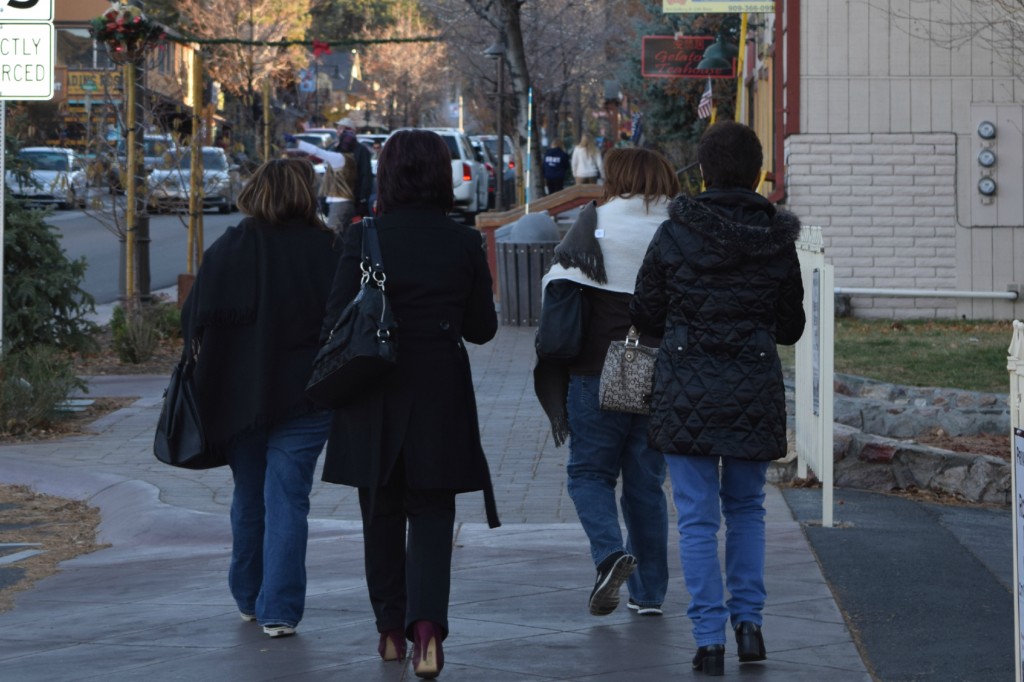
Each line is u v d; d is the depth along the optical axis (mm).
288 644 14578
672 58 61062
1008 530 20047
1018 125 43000
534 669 13523
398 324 13141
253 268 14648
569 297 14461
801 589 16234
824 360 19531
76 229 87562
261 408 14398
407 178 13391
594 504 14727
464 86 150250
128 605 16625
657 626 15008
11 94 30141
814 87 43406
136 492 22797
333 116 77125
